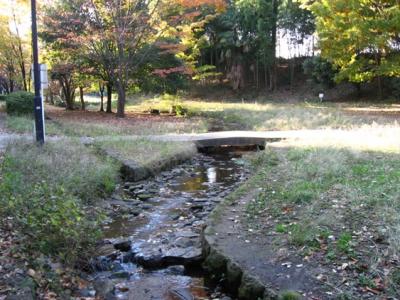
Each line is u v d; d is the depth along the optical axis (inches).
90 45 876.6
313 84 1592.0
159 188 382.6
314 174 325.4
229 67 1812.3
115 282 205.6
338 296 162.4
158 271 219.8
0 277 170.9
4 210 225.9
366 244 195.0
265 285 175.3
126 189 372.8
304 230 217.2
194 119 914.7
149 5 875.4
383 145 425.1
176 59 1021.8
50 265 194.7
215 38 1760.6
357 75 865.5
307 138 530.9
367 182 284.2
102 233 258.1
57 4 884.0
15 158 356.5
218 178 423.2
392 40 782.5
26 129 595.2
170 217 301.4
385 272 172.2
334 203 250.4
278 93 1642.5
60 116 909.8
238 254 204.7
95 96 2176.4
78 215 227.8
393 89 1347.2
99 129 656.4
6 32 1070.4
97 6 860.0
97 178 349.7
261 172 373.1
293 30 1744.6
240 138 588.7
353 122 700.7
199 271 218.8
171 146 510.9
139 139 545.3
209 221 253.8
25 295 161.6
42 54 1050.1
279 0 1617.9
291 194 277.0
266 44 1598.2
